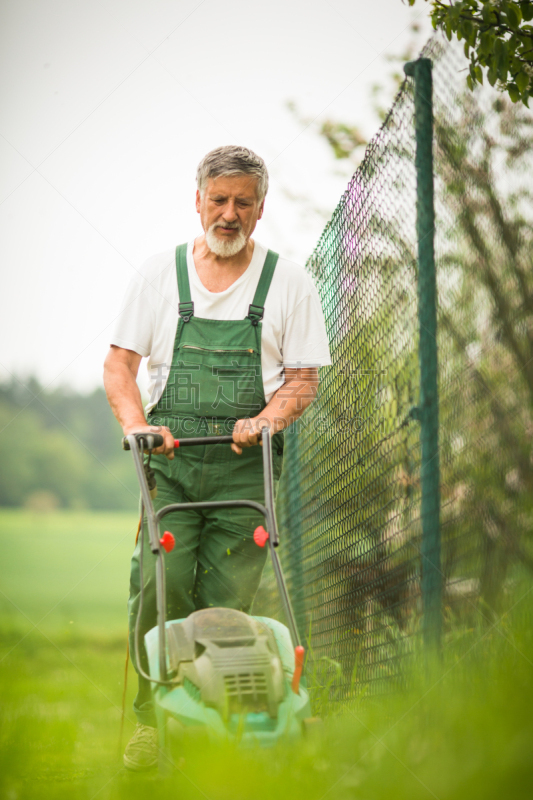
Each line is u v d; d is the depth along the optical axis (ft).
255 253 14.82
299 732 10.03
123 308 14.73
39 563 124.88
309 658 18.25
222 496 14.14
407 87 13.65
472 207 14.03
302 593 21.18
